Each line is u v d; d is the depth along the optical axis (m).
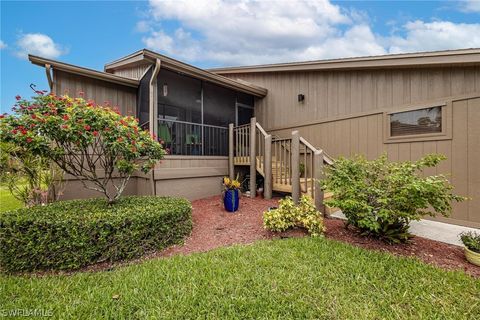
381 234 3.51
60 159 3.66
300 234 3.83
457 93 4.42
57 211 3.42
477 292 2.28
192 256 3.12
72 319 2.01
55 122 3.24
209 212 5.20
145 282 2.51
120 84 7.05
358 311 2.04
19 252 2.90
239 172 7.45
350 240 3.57
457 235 3.86
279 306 2.10
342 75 6.25
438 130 4.66
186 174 6.32
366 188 3.48
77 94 6.31
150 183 5.79
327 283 2.43
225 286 2.38
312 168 4.90
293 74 7.49
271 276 2.56
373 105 5.63
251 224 4.36
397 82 5.24
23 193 5.16
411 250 3.26
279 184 5.99
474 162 4.25
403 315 2.00
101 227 3.05
